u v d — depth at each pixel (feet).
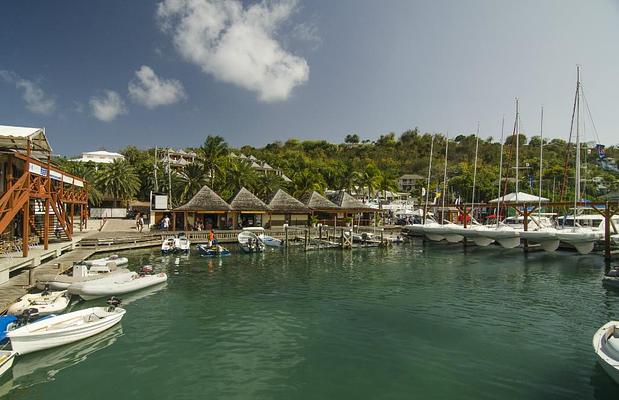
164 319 58.08
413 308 65.62
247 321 57.82
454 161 486.79
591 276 95.76
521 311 64.34
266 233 160.35
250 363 43.57
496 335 53.01
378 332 53.88
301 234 165.78
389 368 42.63
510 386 38.68
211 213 173.37
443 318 60.29
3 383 38.19
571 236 128.36
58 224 120.26
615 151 274.57
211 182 216.54
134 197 284.61
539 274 98.07
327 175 363.15
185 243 125.18
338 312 62.85
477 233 146.82
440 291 78.23
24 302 53.36
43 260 88.07
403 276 93.56
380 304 67.92
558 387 38.50
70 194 130.00
